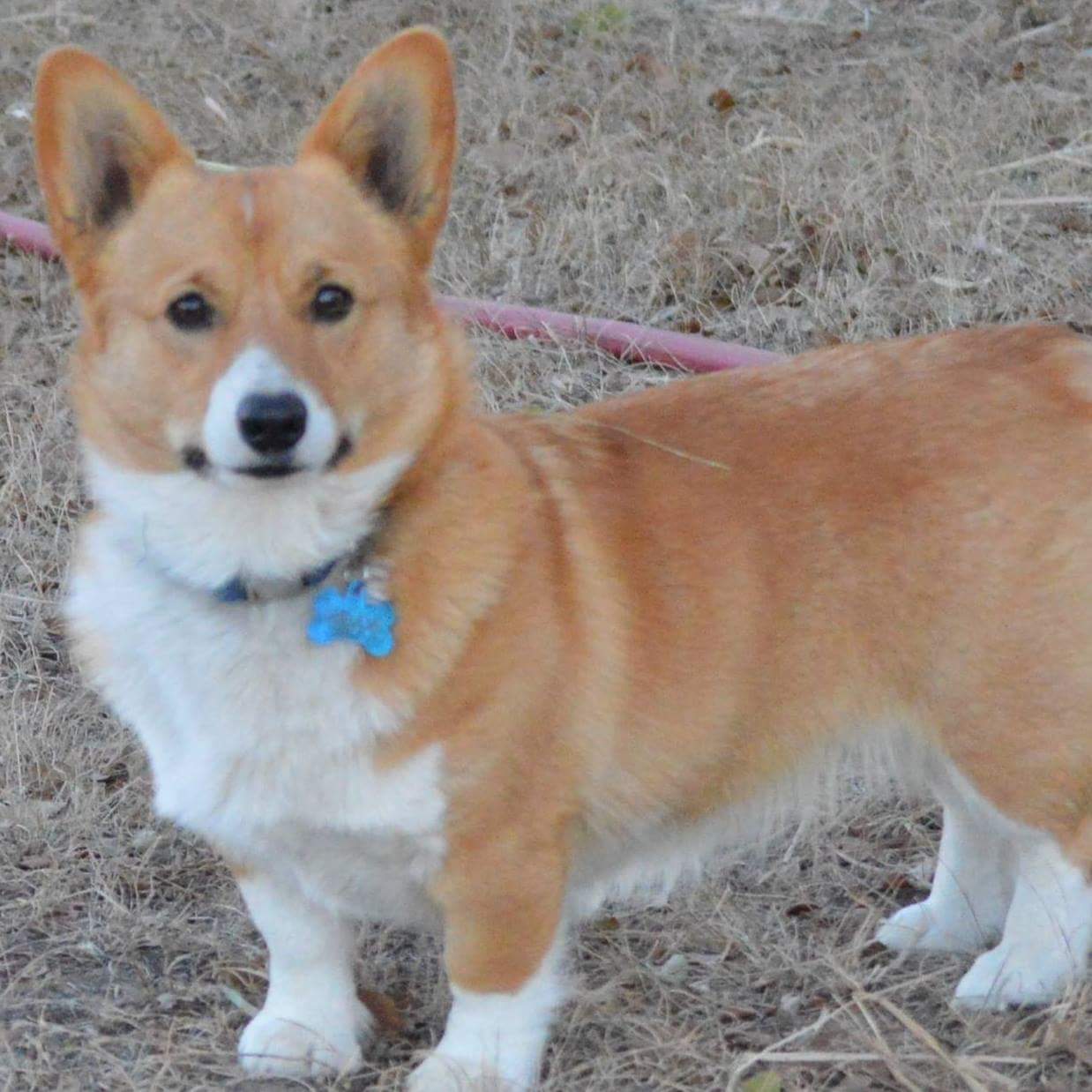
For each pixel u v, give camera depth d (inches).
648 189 435.5
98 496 194.9
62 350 386.6
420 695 184.2
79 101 190.7
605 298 397.4
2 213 442.6
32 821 264.8
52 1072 207.6
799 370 219.8
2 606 321.4
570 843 202.2
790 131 461.1
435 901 198.5
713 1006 219.5
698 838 218.8
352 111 196.7
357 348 186.1
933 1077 200.1
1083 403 214.7
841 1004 211.8
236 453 176.4
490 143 463.5
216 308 183.9
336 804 187.6
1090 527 208.1
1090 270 386.9
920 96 463.5
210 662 187.6
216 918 246.8
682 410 214.2
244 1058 208.4
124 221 193.9
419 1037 218.8
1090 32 506.9
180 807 195.3
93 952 236.8
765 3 554.3
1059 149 441.7
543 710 190.7
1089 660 207.6
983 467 208.2
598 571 199.2
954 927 235.5
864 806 268.4
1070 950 216.2
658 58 513.3
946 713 211.5
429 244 196.5
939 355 220.1
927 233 400.2
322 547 187.0
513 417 216.5
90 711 296.7
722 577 203.9
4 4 581.3
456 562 188.4
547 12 555.2
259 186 190.5
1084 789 212.2
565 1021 214.1
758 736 211.0
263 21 562.3
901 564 206.4
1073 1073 199.8
